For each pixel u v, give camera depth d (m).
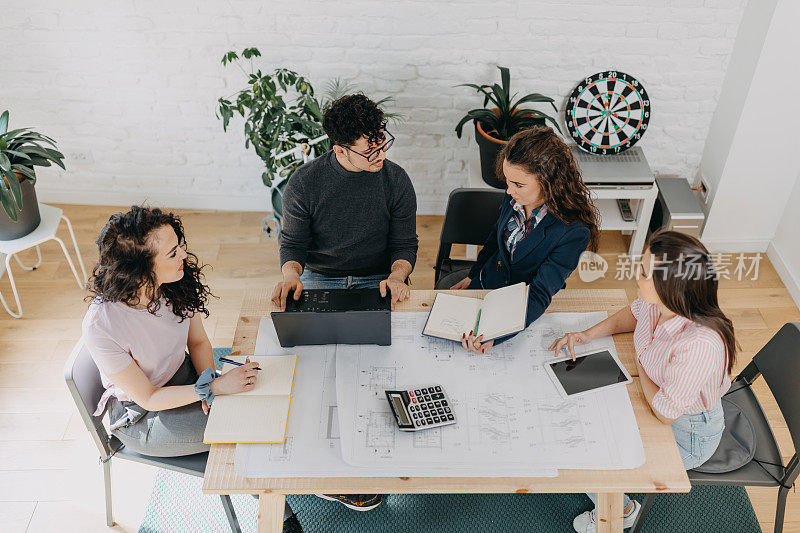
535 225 2.00
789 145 2.90
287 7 2.91
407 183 2.26
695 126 3.16
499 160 2.04
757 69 2.71
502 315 1.85
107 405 1.96
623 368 1.78
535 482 1.53
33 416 2.60
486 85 2.93
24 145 2.79
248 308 2.00
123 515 2.30
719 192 3.09
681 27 2.88
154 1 2.90
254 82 2.87
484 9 2.88
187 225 3.50
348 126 1.94
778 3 2.53
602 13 2.86
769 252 3.24
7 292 3.10
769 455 1.92
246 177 3.48
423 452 1.58
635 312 1.83
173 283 1.86
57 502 2.34
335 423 1.66
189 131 3.32
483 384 1.75
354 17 2.93
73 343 2.88
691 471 1.88
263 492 1.53
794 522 2.27
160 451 1.91
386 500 2.33
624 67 3.02
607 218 3.13
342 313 1.77
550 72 3.06
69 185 3.55
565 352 1.83
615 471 1.55
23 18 2.95
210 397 1.72
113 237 1.65
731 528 2.24
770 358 1.94
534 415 1.67
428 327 1.88
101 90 3.18
